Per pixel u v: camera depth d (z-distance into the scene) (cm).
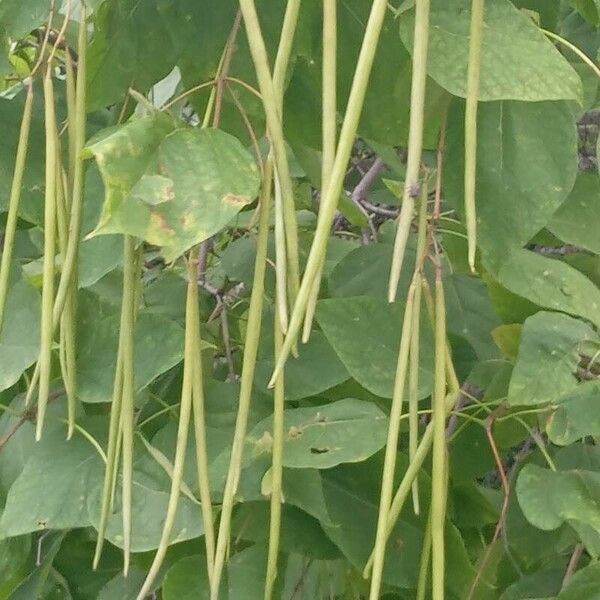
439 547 71
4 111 89
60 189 73
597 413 89
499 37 69
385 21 84
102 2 75
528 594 100
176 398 109
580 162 145
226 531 70
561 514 81
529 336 92
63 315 79
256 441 84
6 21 77
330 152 59
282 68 62
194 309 72
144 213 57
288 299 65
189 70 94
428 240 80
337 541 90
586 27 108
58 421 91
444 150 82
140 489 85
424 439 74
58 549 105
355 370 88
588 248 94
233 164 61
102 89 91
